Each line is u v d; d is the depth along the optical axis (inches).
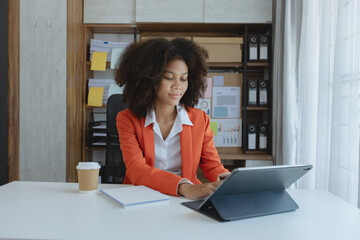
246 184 29.3
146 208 31.6
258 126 101.0
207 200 29.4
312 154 72.1
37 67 90.0
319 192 39.6
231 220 28.3
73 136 94.6
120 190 37.3
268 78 101.7
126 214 29.6
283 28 87.7
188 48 48.9
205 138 53.1
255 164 96.6
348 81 56.0
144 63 45.9
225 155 98.6
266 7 98.5
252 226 27.0
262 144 100.7
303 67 76.7
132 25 101.1
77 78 97.8
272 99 100.1
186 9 98.7
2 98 84.6
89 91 101.0
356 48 53.8
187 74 47.3
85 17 100.7
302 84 77.2
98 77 112.9
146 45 47.7
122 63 50.8
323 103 64.2
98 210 30.6
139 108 48.9
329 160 61.3
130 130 48.4
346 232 25.9
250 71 112.0
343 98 56.6
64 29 90.0
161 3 98.7
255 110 111.6
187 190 36.1
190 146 49.1
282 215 30.2
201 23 99.7
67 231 25.0
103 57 100.1
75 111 96.2
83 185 36.6
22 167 89.8
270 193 32.9
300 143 77.7
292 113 81.3
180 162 51.2
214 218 28.4
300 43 77.8
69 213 29.5
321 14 67.7
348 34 55.8
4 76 85.0
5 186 40.0
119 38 112.7
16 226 26.0
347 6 55.7
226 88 103.4
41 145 90.6
